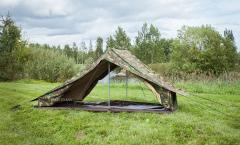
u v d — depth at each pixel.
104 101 15.25
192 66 42.81
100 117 11.77
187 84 23.28
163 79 13.55
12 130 11.27
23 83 26.61
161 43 66.94
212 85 22.58
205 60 43.38
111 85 24.72
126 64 13.21
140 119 11.47
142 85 23.66
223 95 18.91
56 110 13.34
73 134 10.28
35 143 9.71
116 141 9.12
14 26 31.09
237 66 46.53
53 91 13.91
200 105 14.90
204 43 43.62
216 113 13.05
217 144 8.58
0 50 30.41
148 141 8.97
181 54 44.53
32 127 11.49
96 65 13.27
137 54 63.91
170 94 12.88
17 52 31.05
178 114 12.05
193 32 43.72
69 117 12.04
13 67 30.31
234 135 9.41
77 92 14.30
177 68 44.09
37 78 30.45
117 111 12.70
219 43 43.97
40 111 13.31
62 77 30.84
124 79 28.89
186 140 8.99
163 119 11.11
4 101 16.31
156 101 16.33
